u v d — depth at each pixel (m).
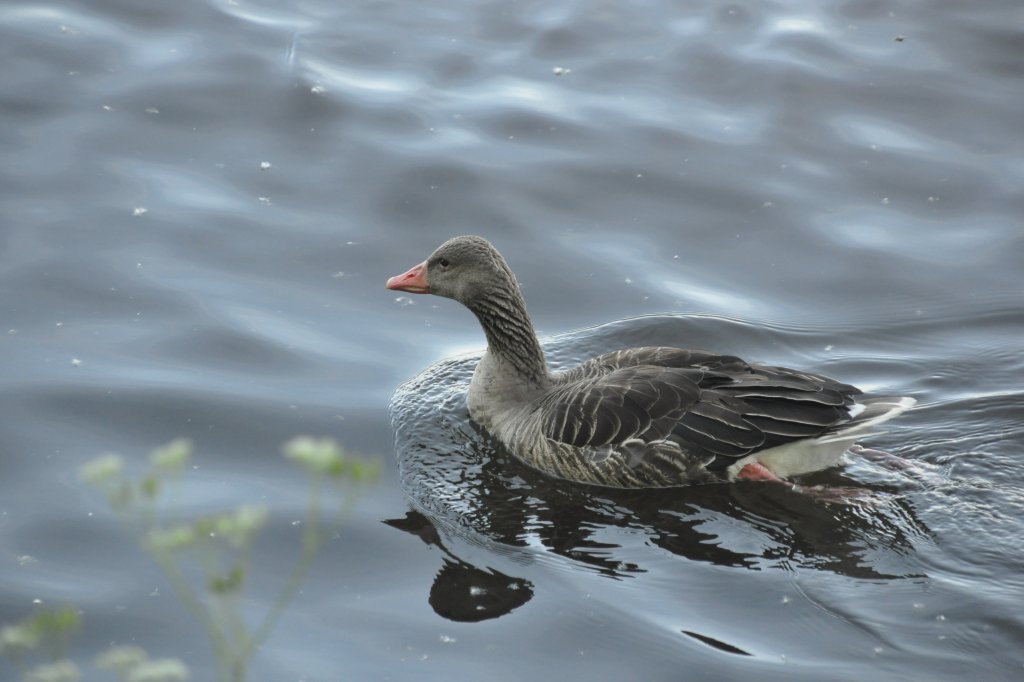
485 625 11.45
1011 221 18.59
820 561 12.23
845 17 23.34
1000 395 15.05
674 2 23.67
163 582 11.98
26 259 16.83
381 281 17.31
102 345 15.55
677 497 13.45
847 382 15.55
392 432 14.55
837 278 17.59
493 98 20.89
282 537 12.70
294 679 10.75
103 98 20.03
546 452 13.93
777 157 19.86
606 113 20.66
